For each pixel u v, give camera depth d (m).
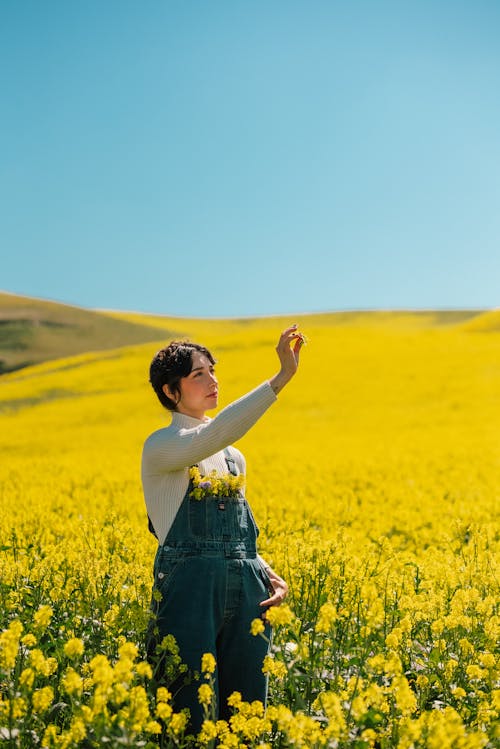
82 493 15.62
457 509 12.98
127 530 8.02
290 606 5.70
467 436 26.14
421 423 30.16
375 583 5.92
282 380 4.14
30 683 3.62
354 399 36.62
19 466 22.20
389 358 46.28
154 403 39.09
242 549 4.26
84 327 101.50
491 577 6.32
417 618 5.36
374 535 10.48
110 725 3.44
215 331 114.62
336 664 4.58
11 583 5.82
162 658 4.07
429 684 4.55
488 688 4.70
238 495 4.34
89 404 40.09
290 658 4.53
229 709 4.20
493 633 5.02
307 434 28.67
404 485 17.12
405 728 3.64
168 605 4.13
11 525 10.12
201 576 4.10
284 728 3.51
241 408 4.07
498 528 10.48
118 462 22.52
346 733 3.54
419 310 133.38
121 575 5.60
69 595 5.56
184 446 4.15
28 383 49.00
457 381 39.03
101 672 3.42
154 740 4.11
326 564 5.96
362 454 22.45
